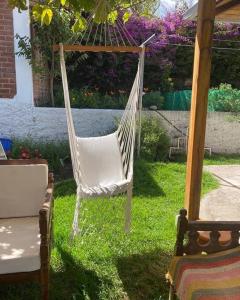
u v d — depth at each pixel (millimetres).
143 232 3215
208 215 3578
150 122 6152
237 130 7039
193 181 2699
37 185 2684
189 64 7930
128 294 2348
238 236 2057
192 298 1666
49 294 2232
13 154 5180
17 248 2100
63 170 5199
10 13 5473
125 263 2711
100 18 2031
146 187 4520
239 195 4285
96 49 2824
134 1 3025
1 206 2641
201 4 2451
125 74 7328
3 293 2312
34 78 5973
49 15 2404
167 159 6145
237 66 8078
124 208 3219
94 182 3123
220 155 6863
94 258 2740
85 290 2340
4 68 5641
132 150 3137
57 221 3340
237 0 3111
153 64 7484
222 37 7949
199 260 1952
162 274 2584
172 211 3754
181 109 7035
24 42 5570
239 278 1770
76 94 6562
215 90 7133
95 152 3234
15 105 5844
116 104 6672
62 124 6172
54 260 2664
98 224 3289
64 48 2768
